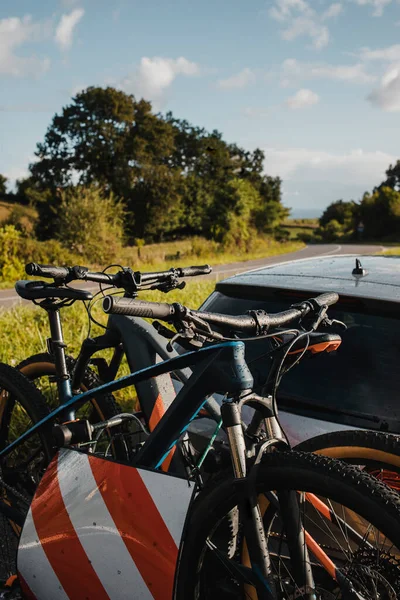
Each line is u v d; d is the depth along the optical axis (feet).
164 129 265.13
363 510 6.15
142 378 8.13
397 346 9.61
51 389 17.99
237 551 7.75
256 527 6.91
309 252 210.79
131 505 7.42
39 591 8.19
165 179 258.98
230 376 7.09
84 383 10.25
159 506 7.23
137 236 261.85
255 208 265.54
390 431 8.86
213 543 7.42
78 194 128.77
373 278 10.96
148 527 7.25
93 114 258.98
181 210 276.41
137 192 258.16
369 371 9.55
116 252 126.93
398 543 5.92
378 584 6.85
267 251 204.64
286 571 7.65
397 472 7.58
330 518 7.32
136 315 6.02
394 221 319.06
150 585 7.21
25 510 9.97
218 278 76.69
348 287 10.53
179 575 7.06
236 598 7.80
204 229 249.55
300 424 9.37
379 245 272.92
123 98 258.16
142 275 7.33
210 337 6.70
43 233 239.71
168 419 7.72
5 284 86.17
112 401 10.28
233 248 188.14
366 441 7.80
